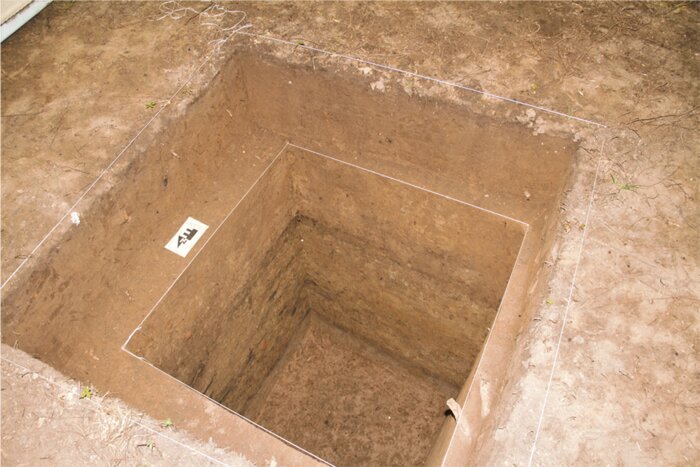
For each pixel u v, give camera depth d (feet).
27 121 8.63
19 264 7.10
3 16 9.44
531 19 9.30
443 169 9.53
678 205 7.29
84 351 7.78
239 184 9.85
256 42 9.41
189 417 7.09
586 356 6.25
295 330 13.79
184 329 9.20
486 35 9.15
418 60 8.90
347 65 8.93
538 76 8.57
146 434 6.04
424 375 13.30
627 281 6.74
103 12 10.16
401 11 9.62
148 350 8.39
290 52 9.21
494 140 8.53
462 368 12.53
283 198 11.08
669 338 6.31
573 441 5.74
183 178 9.34
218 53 9.40
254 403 12.59
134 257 8.76
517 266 8.55
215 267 9.55
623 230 7.14
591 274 6.82
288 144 10.44
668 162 7.64
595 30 9.07
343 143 10.13
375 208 10.57
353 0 9.86
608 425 5.82
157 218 9.04
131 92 8.98
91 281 8.01
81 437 5.98
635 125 7.98
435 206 9.70
